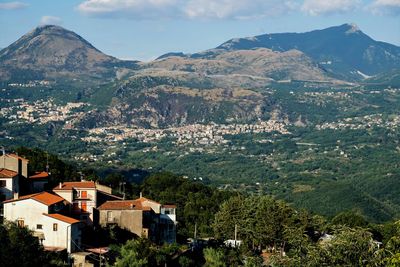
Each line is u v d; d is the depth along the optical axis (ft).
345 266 238.27
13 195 425.69
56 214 390.83
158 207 497.05
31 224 383.24
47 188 476.95
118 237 439.63
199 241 510.17
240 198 577.43
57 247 378.12
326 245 246.68
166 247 439.22
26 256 303.27
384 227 541.75
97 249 395.75
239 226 519.19
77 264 371.35
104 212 450.30
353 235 243.60
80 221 406.62
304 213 524.52
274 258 265.13
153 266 391.45
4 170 435.53
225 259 438.81
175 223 509.35
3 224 325.01
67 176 619.26
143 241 402.93
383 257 231.50
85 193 445.78
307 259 248.32
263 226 498.28
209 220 609.42
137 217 454.81
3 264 294.66
